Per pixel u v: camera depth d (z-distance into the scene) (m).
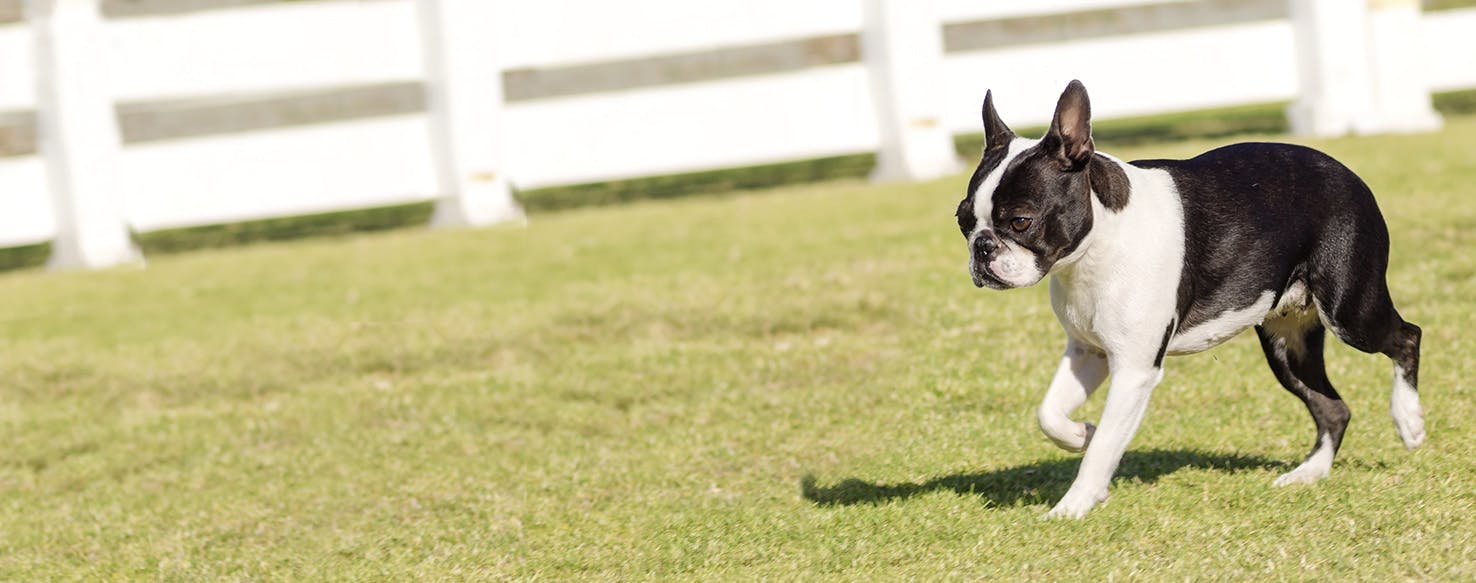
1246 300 5.94
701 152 15.93
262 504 7.78
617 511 7.01
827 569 5.85
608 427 8.73
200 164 15.34
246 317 12.09
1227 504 6.14
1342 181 6.05
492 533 6.83
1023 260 5.56
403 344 10.73
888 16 15.70
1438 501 5.91
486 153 15.57
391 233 16.12
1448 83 16.42
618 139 15.83
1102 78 16.11
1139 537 5.79
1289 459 6.81
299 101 20.50
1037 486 6.70
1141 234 5.73
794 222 13.89
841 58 21.23
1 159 15.23
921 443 7.60
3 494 8.54
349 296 12.56
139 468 8.77
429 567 6.38
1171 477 6.55
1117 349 5.83
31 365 10.97
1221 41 16.12
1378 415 7.23
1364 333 6.09
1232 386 7.97
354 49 15.30
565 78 21.22
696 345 10.10
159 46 15.12
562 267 12.82
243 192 15.42
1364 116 16.05
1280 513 5.93
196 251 16.27
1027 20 21.61
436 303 11.88
